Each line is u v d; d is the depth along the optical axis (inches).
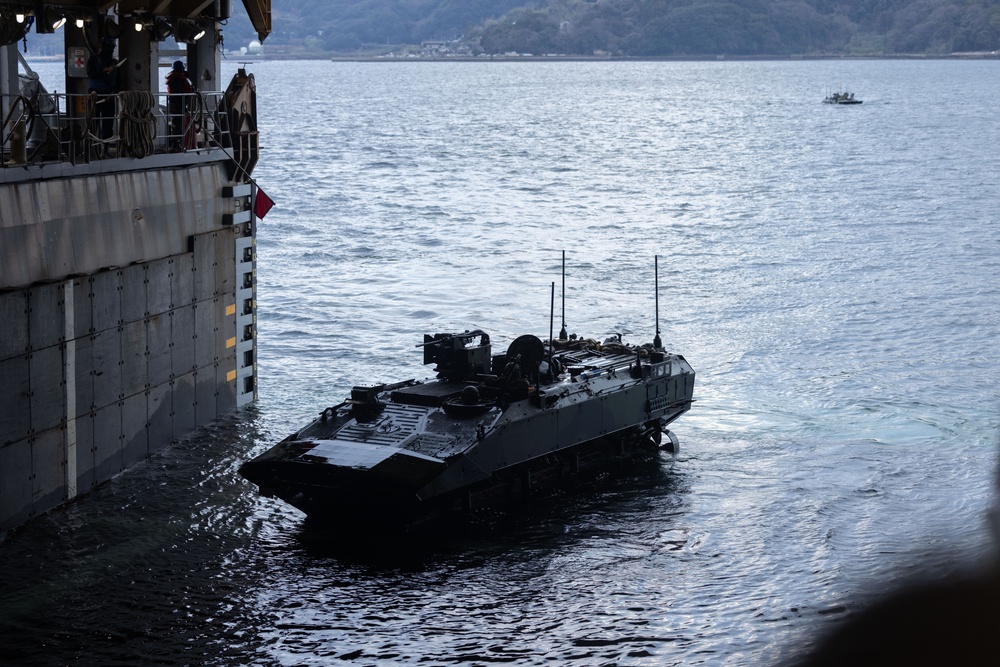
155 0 817.5
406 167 3228.3
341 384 1019.3
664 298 1425.9
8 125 746.2
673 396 842.2
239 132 904.9
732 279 1551.4
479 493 698.2
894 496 719.7
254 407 941.2
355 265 1648.6
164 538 653.9
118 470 768.9
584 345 861.2
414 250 1790.1
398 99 7509.8
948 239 1898.4
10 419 653.3
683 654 499.5
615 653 502.3
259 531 668.1
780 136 4493.1
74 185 709.9
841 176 2972.4
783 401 965.2
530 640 517.7
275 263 1654.8
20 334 657.0
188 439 850.1
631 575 597.0
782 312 1337.4
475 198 2513.5
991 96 7381.9
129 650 505.7
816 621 528.7
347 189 2652.6
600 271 1611.7
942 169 3120.1
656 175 3041.3
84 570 601.0
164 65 975.0
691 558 620.7
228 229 892.6
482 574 601.3
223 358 903.1
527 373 738.2
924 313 1323.8
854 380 1027.3
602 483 756.6
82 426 723.4
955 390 992.9
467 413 688.4
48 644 509.0
